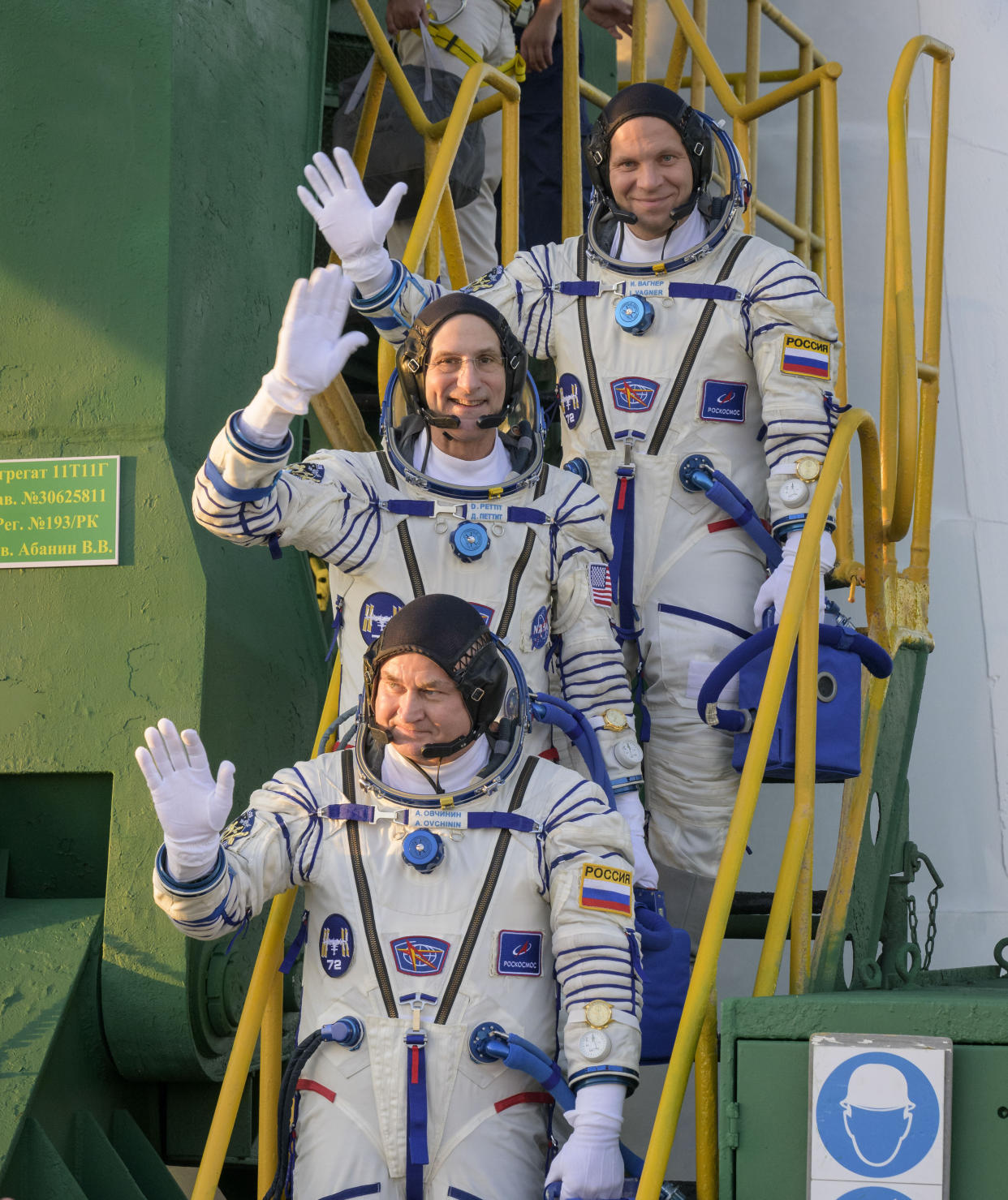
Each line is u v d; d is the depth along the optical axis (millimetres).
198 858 2354
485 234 4594
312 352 2523
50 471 3395
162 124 3465
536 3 4953
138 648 3307
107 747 3273
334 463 2869
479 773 2561
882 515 3752
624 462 3256
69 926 3178
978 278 5980
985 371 5914
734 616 3246
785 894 2826
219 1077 3324
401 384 2936
